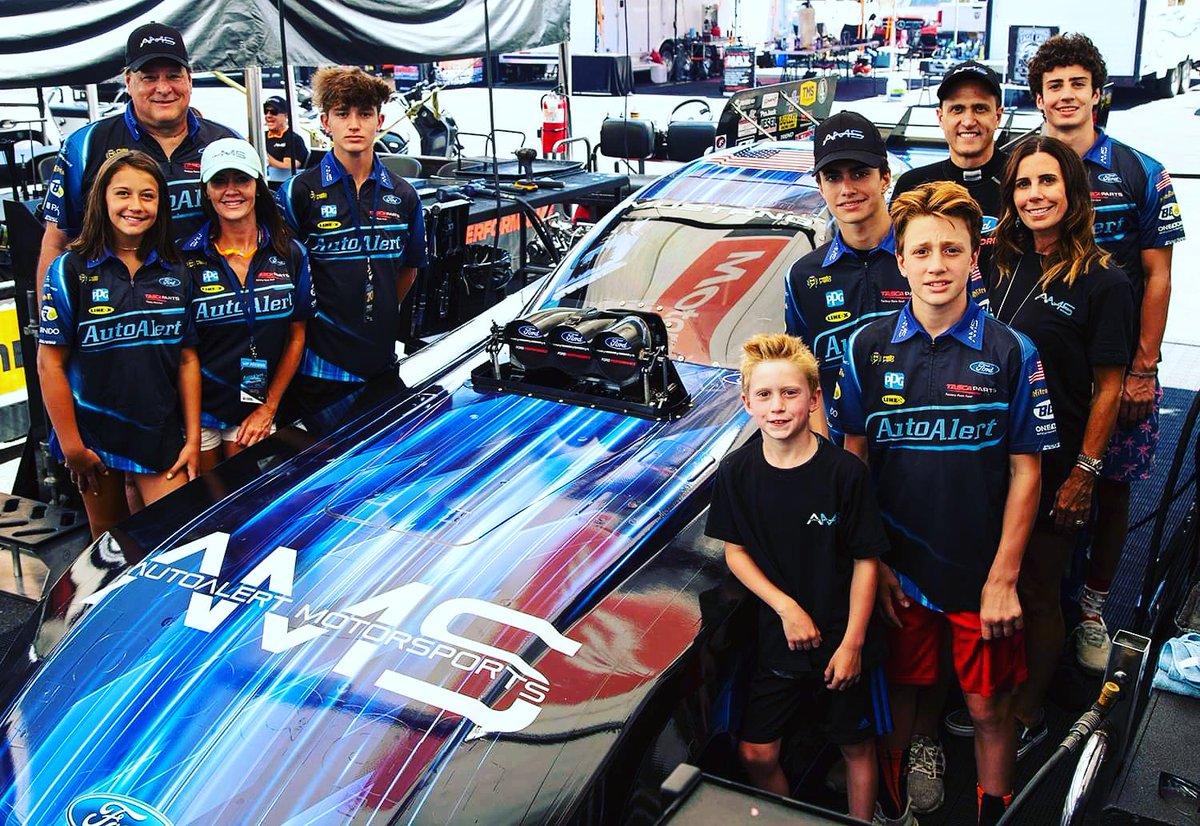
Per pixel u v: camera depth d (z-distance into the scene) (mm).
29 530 4234
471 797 2279
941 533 2857
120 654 2697
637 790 2428
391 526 2959
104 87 9703
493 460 3213
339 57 5898
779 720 2820
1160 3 16016
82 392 3723
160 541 3074
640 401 3377
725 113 6465
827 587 2756
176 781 2383
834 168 3123
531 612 2633
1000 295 3346
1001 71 12547
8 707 2676
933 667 3025
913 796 3236
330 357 4258
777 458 2771
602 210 7668
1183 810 2039
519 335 3551
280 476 3289
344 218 4141
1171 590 3139
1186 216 10109
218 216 3826
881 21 22344
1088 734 2188
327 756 2361
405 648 2568
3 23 4781
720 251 3902
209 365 3922
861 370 2912
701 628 2662
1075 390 3268
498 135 14531
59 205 4047
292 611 2715
